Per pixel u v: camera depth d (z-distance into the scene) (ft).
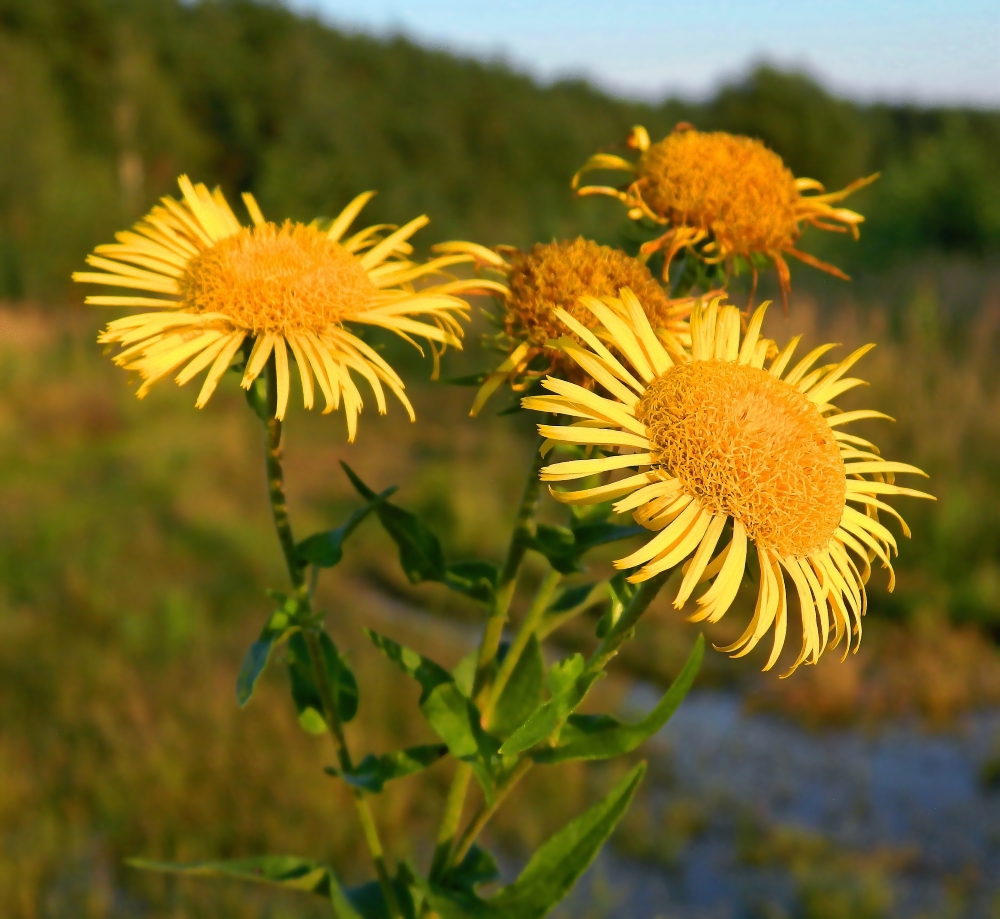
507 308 6.11
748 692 21.81
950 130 70.59
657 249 6.96
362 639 22.48
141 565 26.03
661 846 16.53
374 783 6.23
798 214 7.13
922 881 15.83
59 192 84.79
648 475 4.98
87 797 16.12
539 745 5.85
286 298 5.83
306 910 14.52
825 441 5.42
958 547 24.48
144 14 127.03
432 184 108.47
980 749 19.36
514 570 6.32
